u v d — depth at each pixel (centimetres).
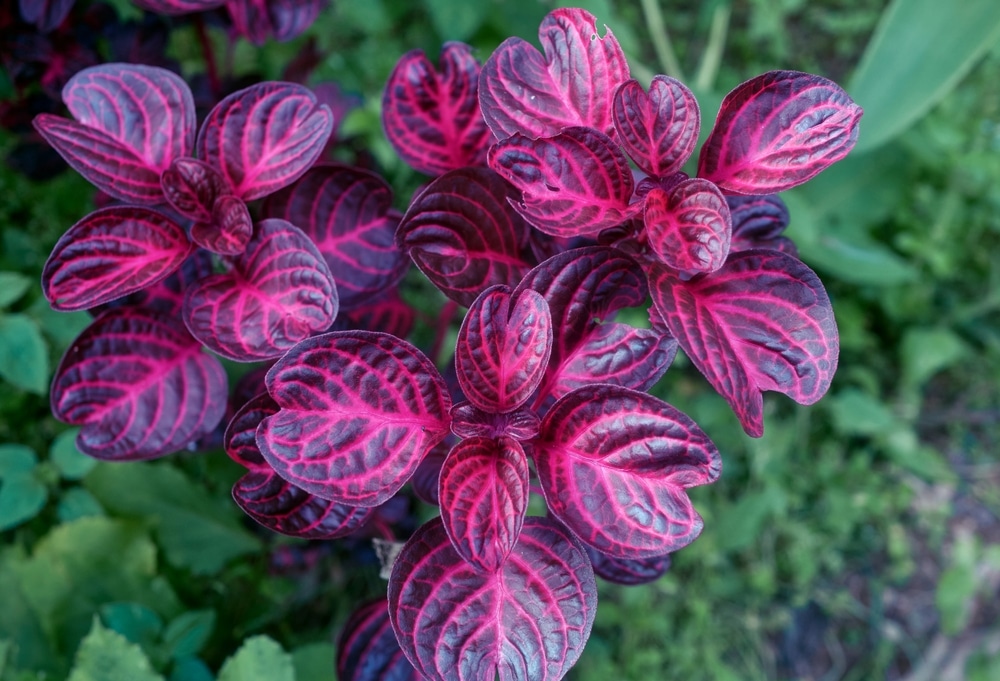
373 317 38
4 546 47
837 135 28
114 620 41
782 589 60
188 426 33
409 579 28
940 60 50
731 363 28
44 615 43
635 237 30
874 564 62
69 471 44
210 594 48
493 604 28
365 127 57
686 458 28
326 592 52
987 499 65
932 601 61
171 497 46
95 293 31
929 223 66
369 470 28
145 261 32
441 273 31
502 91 31
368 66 65
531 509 47
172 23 42
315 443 28
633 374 30
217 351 31
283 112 33
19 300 49
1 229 51
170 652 41
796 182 29
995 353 66
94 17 42
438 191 31
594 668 51
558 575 29
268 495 30
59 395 32
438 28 61
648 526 28
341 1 62
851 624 60
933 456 62
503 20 63
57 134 32
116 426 33
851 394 62
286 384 28
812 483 61
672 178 30
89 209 52
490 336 28
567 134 28
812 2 77
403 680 33
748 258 29
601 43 30
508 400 29
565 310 30
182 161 32
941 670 59
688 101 29
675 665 54
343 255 34
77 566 44
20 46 40
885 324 68
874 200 65
